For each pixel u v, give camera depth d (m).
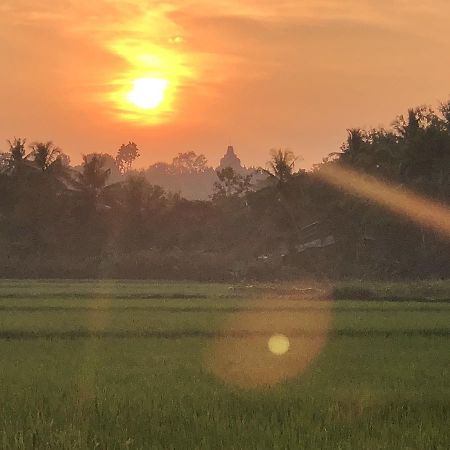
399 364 15.32
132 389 11.98
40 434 9.12
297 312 28.55
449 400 11.17
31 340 19.73
